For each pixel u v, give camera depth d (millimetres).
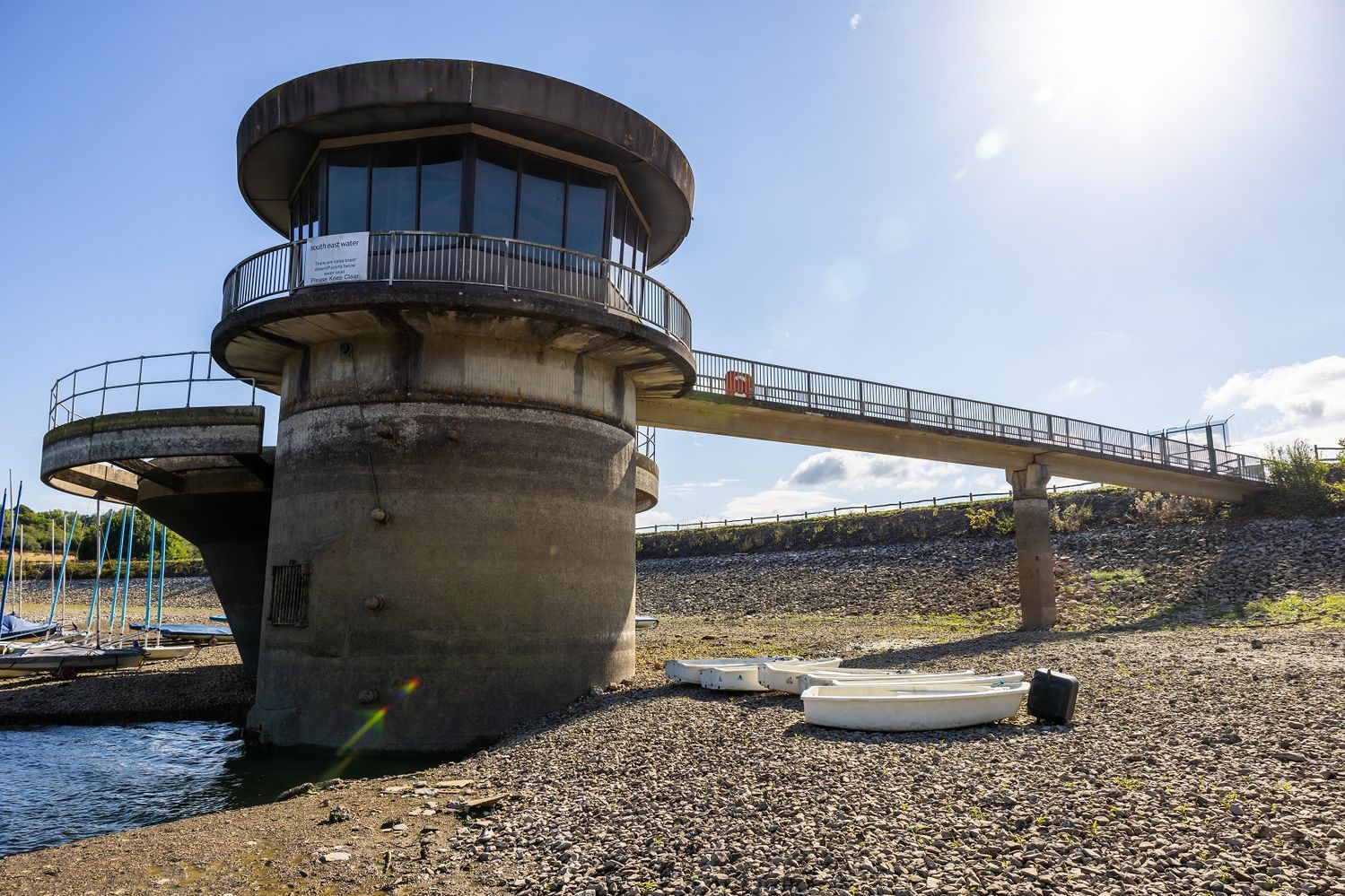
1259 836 8383
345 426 17172
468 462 16984
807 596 53094
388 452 16812
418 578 16422
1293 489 47094
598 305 17453
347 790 13180
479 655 16484
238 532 23594
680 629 44000
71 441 21031
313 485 17266
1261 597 36938
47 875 9578
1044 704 13945
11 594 73125
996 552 50812
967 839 8617
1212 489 47250
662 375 21266
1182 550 44531
